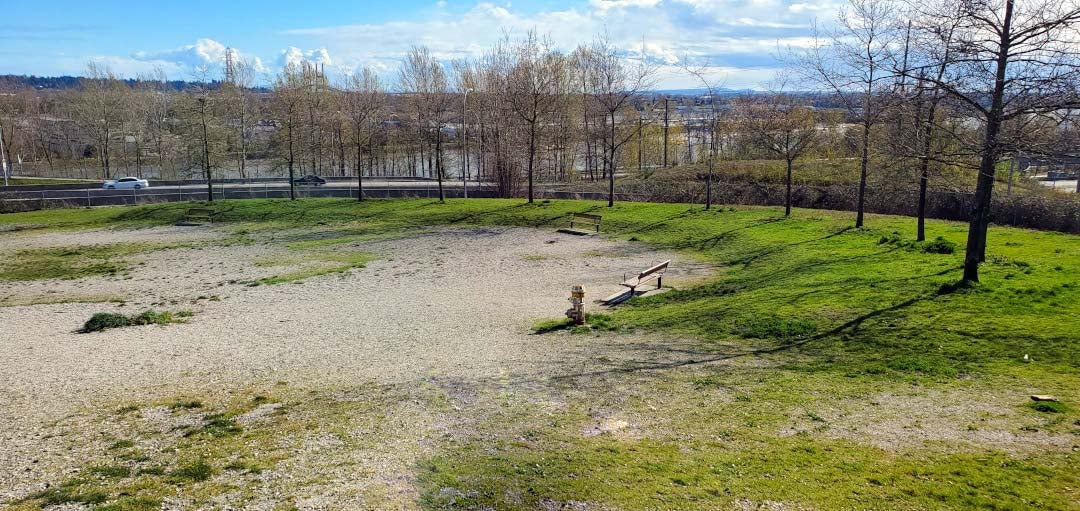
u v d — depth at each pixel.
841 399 9.38
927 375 10.16
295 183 61.66
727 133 50.66
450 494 6.85
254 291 21.81
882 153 18.42
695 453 7.75
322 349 14.09
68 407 10.45
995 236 23.39
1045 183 40.25
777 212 32.91
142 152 82.62
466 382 11.20
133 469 7.77
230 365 12.98
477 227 34.78
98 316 17.20
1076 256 18.06
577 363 12.11
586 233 31.19
